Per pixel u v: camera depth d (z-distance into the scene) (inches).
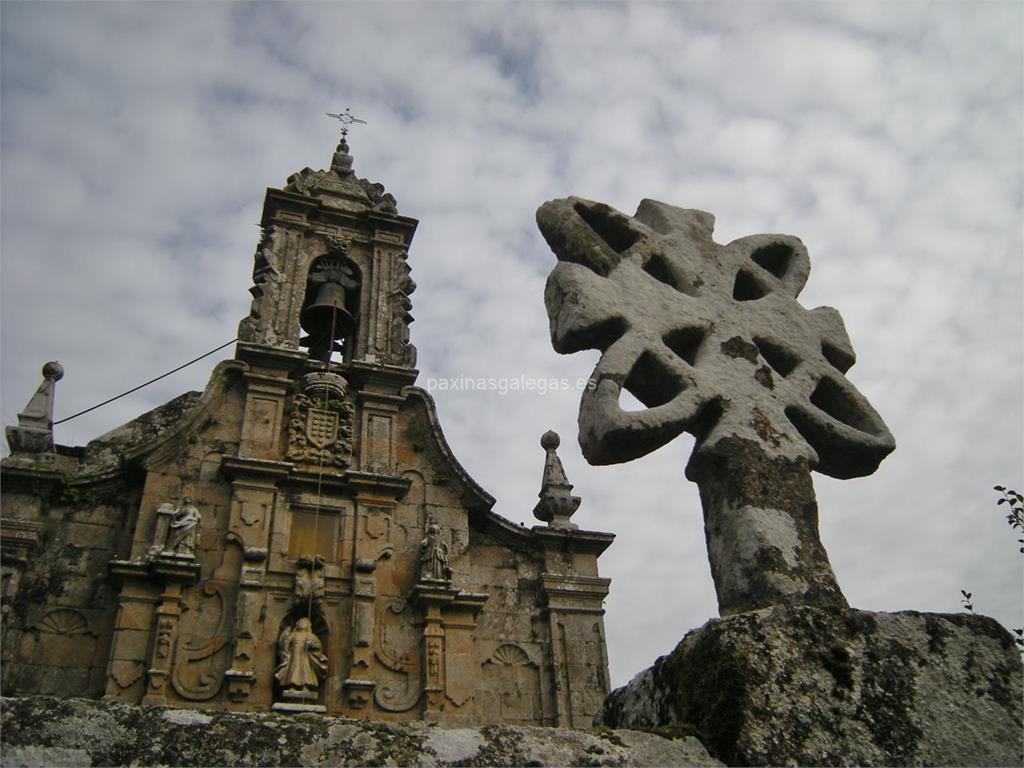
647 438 136.9
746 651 107.4
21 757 83.2
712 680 107.8
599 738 100.6
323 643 606.2
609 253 157.4
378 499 673.0
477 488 704.4
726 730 102.5
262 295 757.3
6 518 587.2
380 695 598.2
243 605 589.6
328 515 660.1
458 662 625.0
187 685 553.3
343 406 711.7
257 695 562.9
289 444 681.6
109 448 680.4
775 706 103.3
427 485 703.1
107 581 590.6
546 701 644.1
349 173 875.4
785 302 165.5
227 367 697.0
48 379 663.8
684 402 140.2
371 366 735.7
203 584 596.4
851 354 165.3
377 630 623.8
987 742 104.9
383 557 652.7
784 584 124.0
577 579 695.1
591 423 138.1
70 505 614.2
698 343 154.2
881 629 112.5
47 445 631.8
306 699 566.3
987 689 109.2
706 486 141.7
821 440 151.7
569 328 147.3
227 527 625.0
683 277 160.9
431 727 96.8
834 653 109.0
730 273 165.3
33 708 87.5
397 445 716.0
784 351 158.7
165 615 569.3
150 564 577.0
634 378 149.3
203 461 654.5
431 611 634.2
